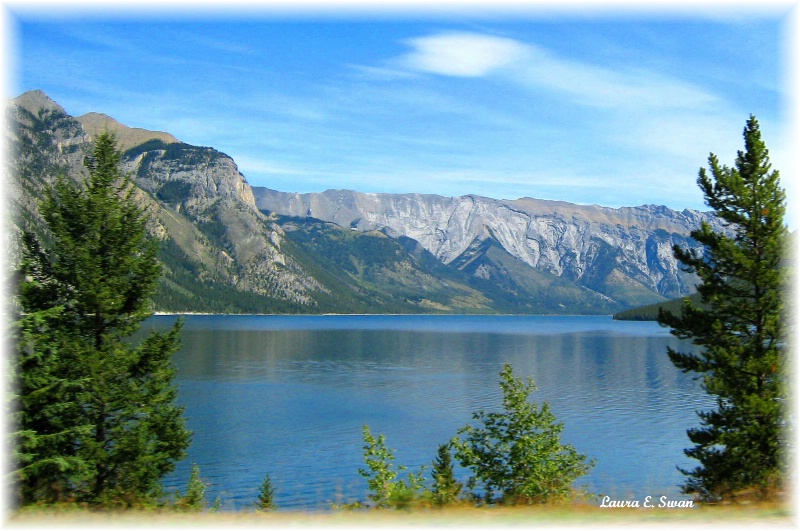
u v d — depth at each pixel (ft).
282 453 208.74
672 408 291.79
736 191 113.80
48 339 100.01
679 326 121.39
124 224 119.96
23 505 81.97
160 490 112.68
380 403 303.48
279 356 547.49
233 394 329.11
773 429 102.53
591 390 351.67
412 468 189.16
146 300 121.29
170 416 114.83
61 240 111.65
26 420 93.76
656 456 202.28
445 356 572.10
